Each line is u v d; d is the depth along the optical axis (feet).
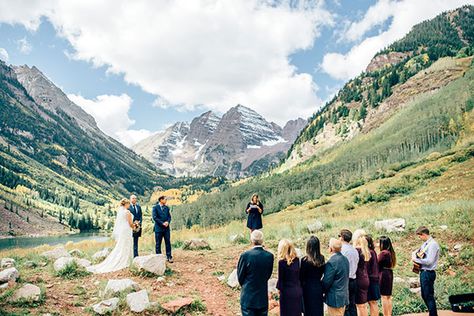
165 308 25.13
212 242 54.60
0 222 505.66
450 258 37.29
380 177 212.84
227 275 33.76
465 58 616.39
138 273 32.53
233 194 363.56
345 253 22.20
